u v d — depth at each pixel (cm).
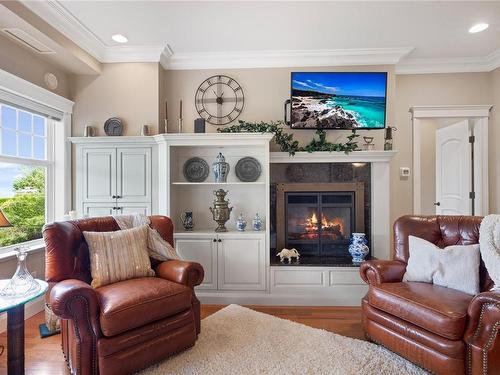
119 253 218
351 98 340
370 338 218
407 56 356
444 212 430
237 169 348
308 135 351
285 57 347
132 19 276
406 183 380
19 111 291
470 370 162
